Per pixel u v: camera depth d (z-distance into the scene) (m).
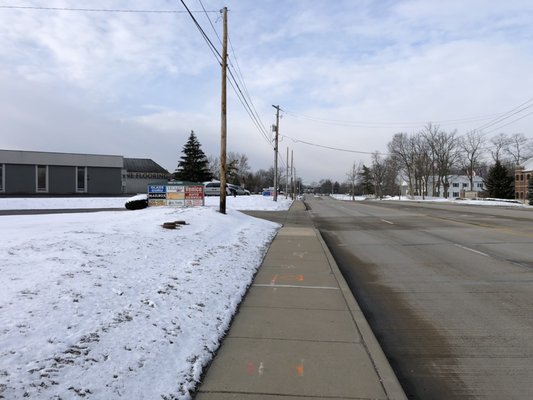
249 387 4.00
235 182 107.31
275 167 46.25
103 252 8.02
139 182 81.62
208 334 5.19
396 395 3.88
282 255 11.79
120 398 3.45
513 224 21.38
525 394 4.12
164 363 4.17
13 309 4.60
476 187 138.62
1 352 3.66
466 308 6.94
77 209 30.08
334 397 3.83
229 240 12.73
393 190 146.12
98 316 4.86
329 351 4.90
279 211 33.59
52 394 3.24
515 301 7.30
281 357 4.71
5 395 3.10
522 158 110.06
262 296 7.38
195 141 77.94
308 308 6.65
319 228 20.75
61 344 4.03
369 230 19.55
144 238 10.18
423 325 6.14
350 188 188.38
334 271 9.59
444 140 102.62
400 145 112.12
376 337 5.68
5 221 14.95
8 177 48.25
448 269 10.08
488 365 4.78
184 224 13.59
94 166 52.03
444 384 4.35
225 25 20.33
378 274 9.66
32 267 6.42
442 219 25.44
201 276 7.66
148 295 5.95
